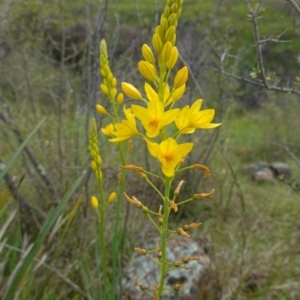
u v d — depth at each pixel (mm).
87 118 562
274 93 1238
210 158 775
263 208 723
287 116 1184
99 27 577
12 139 666
